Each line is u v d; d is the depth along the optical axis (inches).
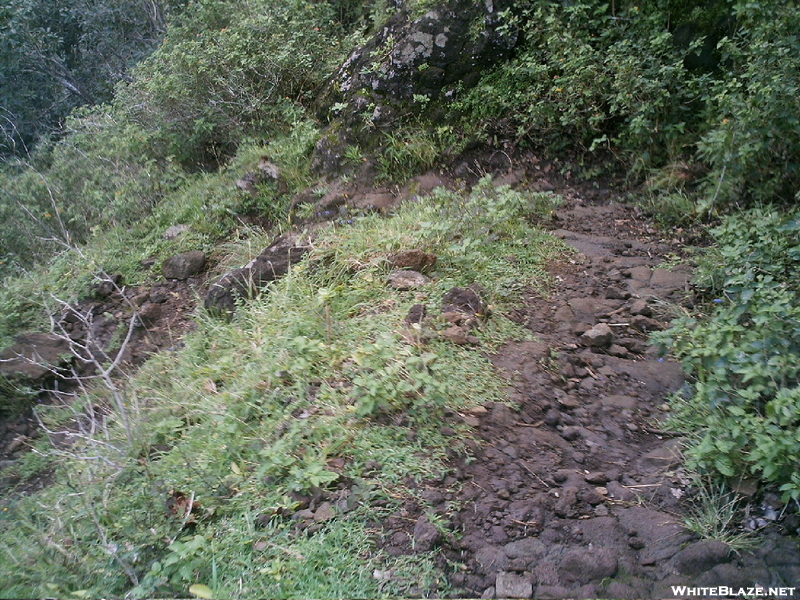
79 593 116.1
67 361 217.8
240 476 138.6
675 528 128.4
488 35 293.6
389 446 143.5
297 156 294.8
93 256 264.2
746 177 243.3
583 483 140.1
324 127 310.0
